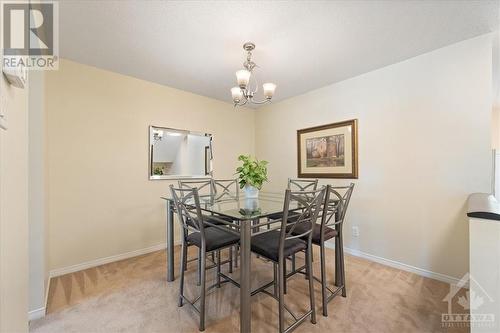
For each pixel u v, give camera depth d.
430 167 2.24
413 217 2.35
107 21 1.75
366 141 2.71
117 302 1.85
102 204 2.60
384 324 1.59
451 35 1.96
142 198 2.91
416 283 2.13
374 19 1.74
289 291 2.02
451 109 2.12
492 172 1.98
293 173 3.56
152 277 2.28
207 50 2.19
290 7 1.61
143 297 1.92
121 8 1.60
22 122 0.89
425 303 1.82
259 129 4.13
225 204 2.10
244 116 4.09
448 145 2.13
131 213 2.82
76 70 2.43
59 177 2.33
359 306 1.79
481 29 1.88
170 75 2.79
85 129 2.49
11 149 0.76
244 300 1.44
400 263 2.44
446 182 2.15
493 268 1.13
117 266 2.54
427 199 2.26
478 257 1.17
